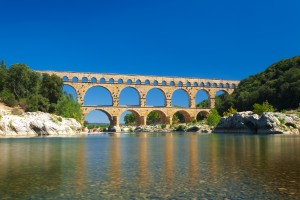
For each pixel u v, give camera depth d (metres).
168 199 15.93
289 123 99.94
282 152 35.97
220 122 122.69
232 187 18.20
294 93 142.00
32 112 104.81
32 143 55.34
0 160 29.94
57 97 125.06
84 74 174.75
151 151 39.72
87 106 170.88
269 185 18.59
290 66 174.50
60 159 30.88
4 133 85.69
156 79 188.88
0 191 17.58
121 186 18.67
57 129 102.69
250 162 27.59
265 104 125.44
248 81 198.12
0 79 121.94
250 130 106.44
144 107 183.25
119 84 180.00
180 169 24.30
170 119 188.75
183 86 194.50
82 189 17.98
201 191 17.39
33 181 20.03
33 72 124.75
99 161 29.27
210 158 30.91
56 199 16.02
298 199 15.77
